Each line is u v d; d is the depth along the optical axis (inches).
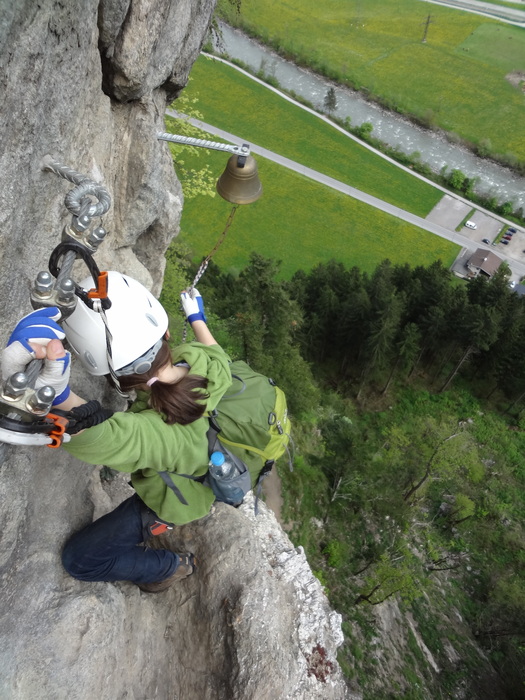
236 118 3006.9
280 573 261.9
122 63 191.3
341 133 3053.6
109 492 235.3
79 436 103.0
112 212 224.1
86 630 158.4
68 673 152.9
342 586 1100.5
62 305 96.6
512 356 1657.2
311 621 236.2
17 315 136.6
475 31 4114.2
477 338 1534.2
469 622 1259.2
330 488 1219.9
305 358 1736.0
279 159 2834.6
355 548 1167.0
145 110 214.2
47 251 145.9
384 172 2881.4
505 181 2989.7
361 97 3376.0
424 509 1446.9
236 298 1225.4
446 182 2881.4
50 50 124.3
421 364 1814.7
